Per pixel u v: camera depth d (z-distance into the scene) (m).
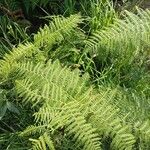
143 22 1.35
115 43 1.33
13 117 1.29
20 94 1.22
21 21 1.49
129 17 1.47
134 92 1.32
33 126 1.18
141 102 1.26
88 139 1.12
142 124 1.19
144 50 1.41
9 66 1.27
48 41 1.36
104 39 1.34
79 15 1.40
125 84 1.40
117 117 1.18
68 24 1.33
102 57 1.39
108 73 1.40
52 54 1.40
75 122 1.14
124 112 1.22
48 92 1.21
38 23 1.53
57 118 1.16
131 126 1.19
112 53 1.36
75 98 1.22
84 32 1.46
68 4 1.51
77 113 1.16
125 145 1.14
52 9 1.53
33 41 1.46
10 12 1.46
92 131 1.12
